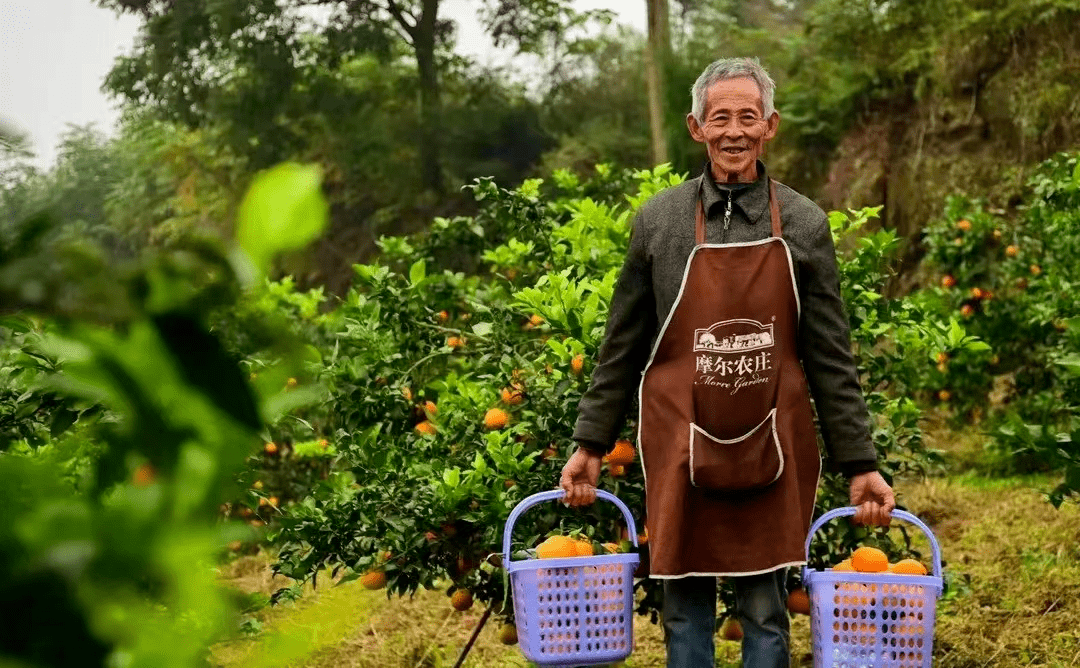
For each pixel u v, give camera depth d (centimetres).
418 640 511
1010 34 1441
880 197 1577
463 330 504
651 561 316
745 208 319
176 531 52
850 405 318
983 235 859
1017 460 785
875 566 319
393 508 401
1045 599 506
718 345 310
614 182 612
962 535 642
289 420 447
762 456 309
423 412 457
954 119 1497
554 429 400
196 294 51
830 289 319
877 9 1711
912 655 307
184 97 2480
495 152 2523
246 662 61
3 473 53
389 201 2464
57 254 51
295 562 404
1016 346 846
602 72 2548
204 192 2548
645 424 320
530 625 313
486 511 383
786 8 2383
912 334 447
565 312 398
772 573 319
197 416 53
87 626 50
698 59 2086
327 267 2403
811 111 1725
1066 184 703
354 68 2645
